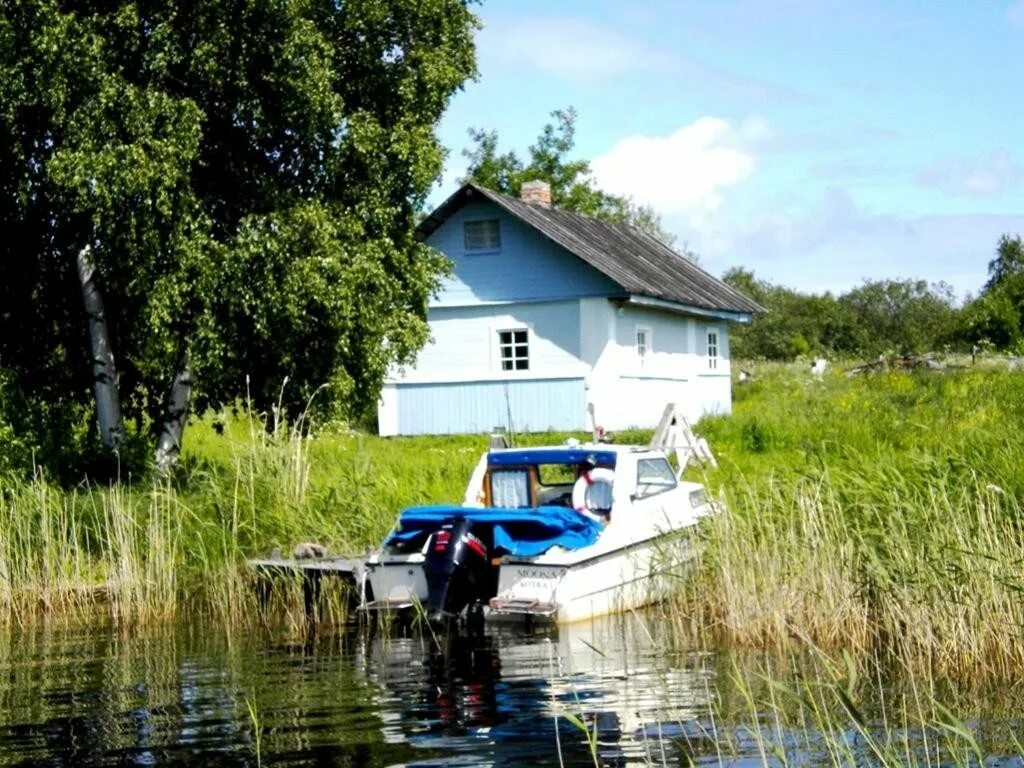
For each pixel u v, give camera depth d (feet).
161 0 60.13
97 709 30.32
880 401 94.79
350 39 65.51
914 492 39.11
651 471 47.37
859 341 238.89
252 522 50.57
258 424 67.36
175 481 60.64
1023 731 26.03
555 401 104.53
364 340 64.80
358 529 49.78
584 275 103.65
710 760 24.61
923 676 32.07
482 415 107.04
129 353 70.85
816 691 30.32
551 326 104.94
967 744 25.07
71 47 58.08
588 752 25.49
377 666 35.37
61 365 71.36
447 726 27.94
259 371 65.72
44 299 70.38
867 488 40.01
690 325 122.52
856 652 35.53
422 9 65.00
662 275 117.70
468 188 103.76
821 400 102.89
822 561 38.29
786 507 42.32
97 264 63.36
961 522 36.68
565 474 54.90
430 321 108.68
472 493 48.21
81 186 58.08
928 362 145.18
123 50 60.80
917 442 71.20
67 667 36.14
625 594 43.16
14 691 32.65
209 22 59.98
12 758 26.00
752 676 32.45
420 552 42.55
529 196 130.62
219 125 63.82
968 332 193.98
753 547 40.37
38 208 66.13
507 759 25.12
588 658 35.55
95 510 52.42
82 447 64.23
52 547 49.49
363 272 62.54
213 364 61.72
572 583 40.37
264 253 60.44
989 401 88.38
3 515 51.70
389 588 41.63
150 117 58.34
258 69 61.98
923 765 23.81
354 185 64.85
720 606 40.22
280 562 45.34
